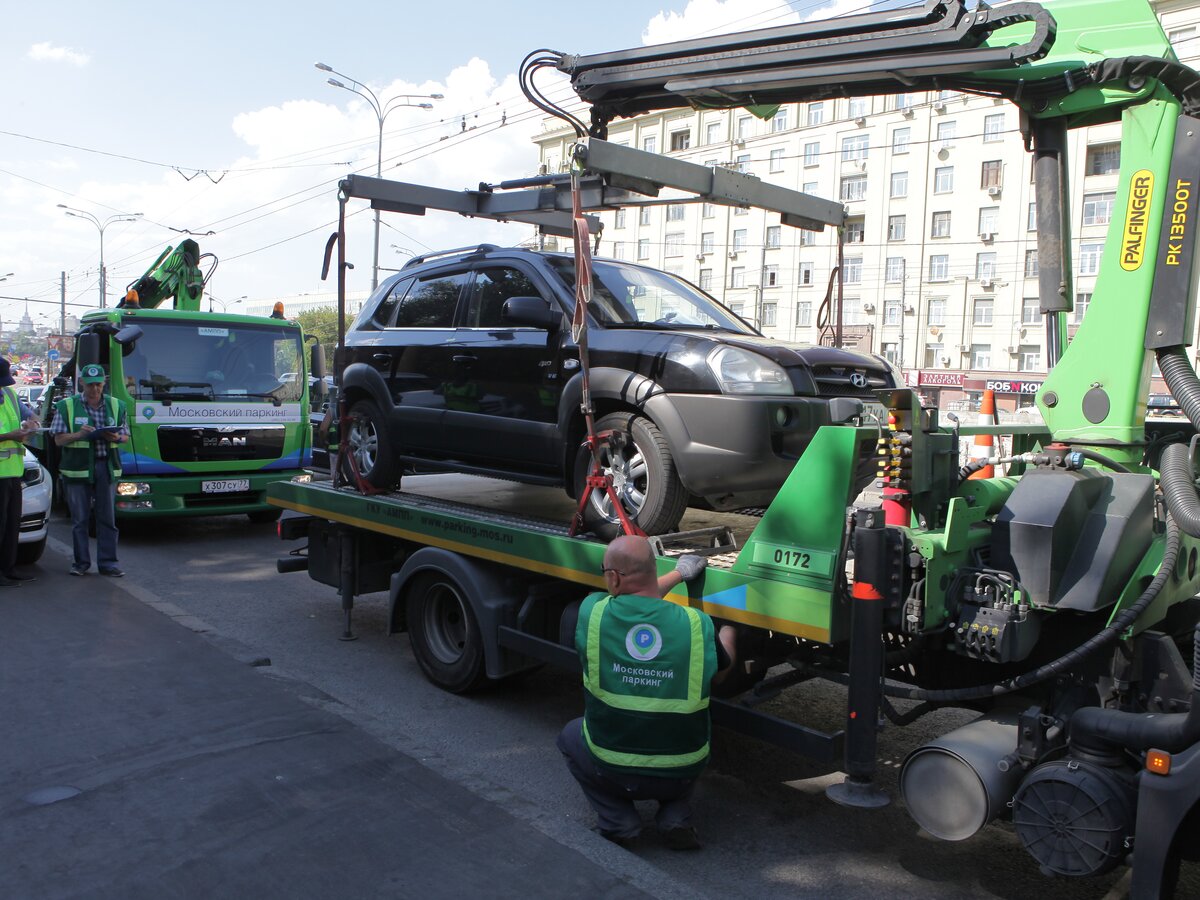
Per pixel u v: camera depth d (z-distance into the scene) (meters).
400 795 4.02
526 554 4.99
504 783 4.41
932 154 46.56
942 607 3.54
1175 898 3.49
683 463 4.48
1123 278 3.96
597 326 5.14
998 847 3.94
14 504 7.93
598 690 3.65
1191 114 3.83
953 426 4.36
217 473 10.63
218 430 10.56
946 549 3.50
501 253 5.92
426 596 5.79
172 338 10.56
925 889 3.58
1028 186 43.75
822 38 4.20
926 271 47.28
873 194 48.62
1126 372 3.96
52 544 10.19
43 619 6.78
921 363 47.62
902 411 3.59
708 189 5.11
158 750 4.43
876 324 49.09
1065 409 4.12
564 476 5.28
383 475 6.62
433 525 5.70
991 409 5.57
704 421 4.42
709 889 3.53
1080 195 26.95
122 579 8.49
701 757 3.68
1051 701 3.54
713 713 4.07
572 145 4.51
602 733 3.66
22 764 4.25
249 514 11.94
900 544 3.47
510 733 5.07
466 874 3.41
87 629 6.53
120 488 9.99
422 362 6.22
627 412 4.82
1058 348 4.32
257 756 4.38
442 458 6.20
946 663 4.03
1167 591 3.63
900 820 4.16
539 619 5.23
